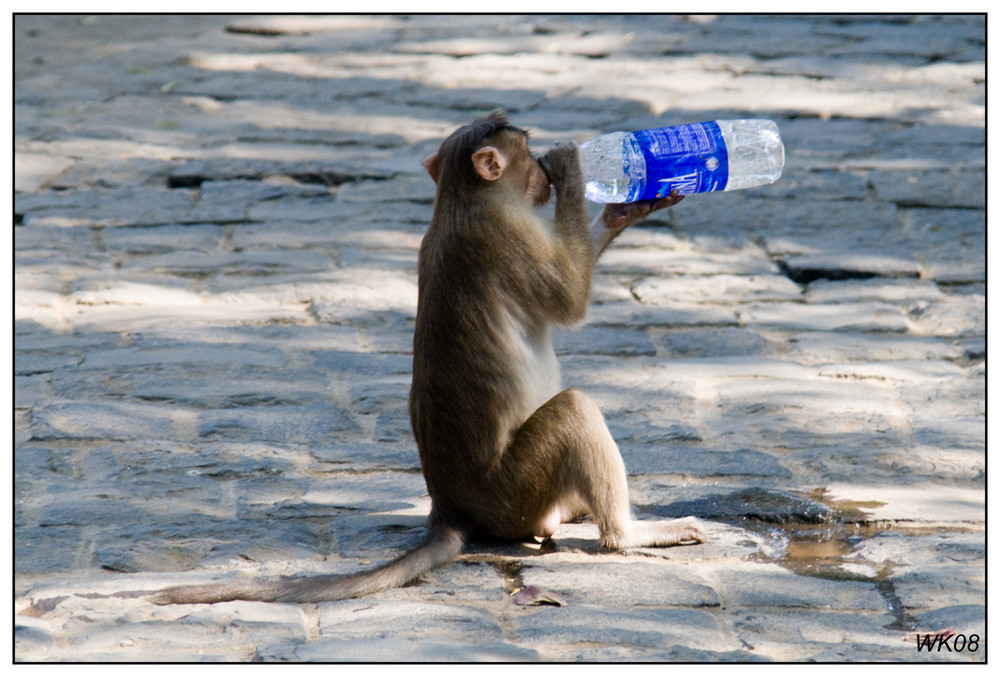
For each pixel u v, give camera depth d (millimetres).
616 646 4055
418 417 4910
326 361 6953
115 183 10008
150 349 7008
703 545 4949
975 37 14570
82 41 14586
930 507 5371
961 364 7141
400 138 11250
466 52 14227
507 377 4820
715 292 8234
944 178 10312
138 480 5477
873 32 14859
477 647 3971
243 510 5254
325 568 4719
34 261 8359
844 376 6914
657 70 13422
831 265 8602
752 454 5883
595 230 5227
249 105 12234
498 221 4848
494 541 4996
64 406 6184
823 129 11547
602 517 4863
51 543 4852
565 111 11883
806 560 4859
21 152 10680
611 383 6742
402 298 7984
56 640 4027
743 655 3949
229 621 4160
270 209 9523
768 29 15086
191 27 15391
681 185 5199
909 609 4414
